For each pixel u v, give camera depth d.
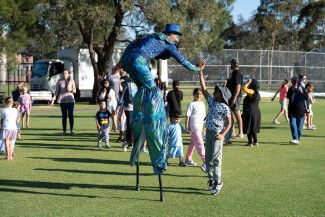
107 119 13.44
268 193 8.31
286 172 10.09
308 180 9.34
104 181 9.19
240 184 8.98
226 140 14.14
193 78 40.25
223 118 8.16
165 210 7.28
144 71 7.94
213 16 36.41
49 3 32.25
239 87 13.37
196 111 10.41
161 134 7.83
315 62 44.00
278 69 42.94
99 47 35.72
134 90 12.78
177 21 33.31
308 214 7.09
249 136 13.98
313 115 24.91
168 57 8.43
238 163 11.13
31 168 10.39
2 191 8.39
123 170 10.24
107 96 15.70
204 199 7.93
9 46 32.38
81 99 38.00
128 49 8.19
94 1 31.39
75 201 7.77
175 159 11.74
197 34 35.22
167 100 12.17
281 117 23.53
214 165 8.17
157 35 8.22
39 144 14.06
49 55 59.06
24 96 18.70
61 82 16.41
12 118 11.37
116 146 13.75
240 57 41.78
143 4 32.72
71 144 14.10
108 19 31.67
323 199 7.92
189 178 9.53
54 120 21.97
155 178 9.50
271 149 13.36
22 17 31.55
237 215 7.03
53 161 11.25
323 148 13.61
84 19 32.25
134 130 8.16
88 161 11.27
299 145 14.21
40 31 34.09
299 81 14.39
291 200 7.86
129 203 7.66
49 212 7.15
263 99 37.53
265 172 10.08
